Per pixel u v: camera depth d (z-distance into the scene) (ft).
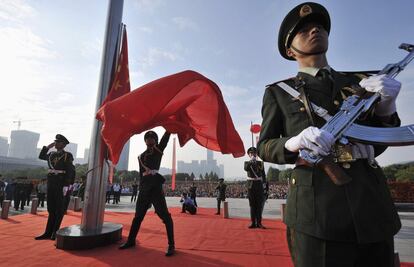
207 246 15.39
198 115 16.01
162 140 15.94
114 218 26.81
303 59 5.66
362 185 4.31
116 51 19.49
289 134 5.13
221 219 27.50
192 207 34.99
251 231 20.38
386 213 4.28
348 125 4.33
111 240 15.70
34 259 12.61
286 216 4.91
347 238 4.09
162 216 14.30
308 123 4.92
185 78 13.46
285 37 6.07
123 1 20.52
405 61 4.83
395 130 4.15
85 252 13.96
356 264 4.36
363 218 4.08
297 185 4.77
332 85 5.19
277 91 5.57
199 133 16.74
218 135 14.37
